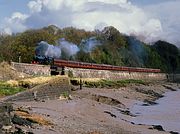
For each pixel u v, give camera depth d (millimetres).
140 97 98188
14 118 35094
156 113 70188
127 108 74500
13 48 114500
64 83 70625
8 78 69375
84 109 55906
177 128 53688
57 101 61156
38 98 58812
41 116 41031
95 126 42844
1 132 30000
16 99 52719
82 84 96312
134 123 53625
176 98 110562
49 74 91750
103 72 127688
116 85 112000
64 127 38219
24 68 79500
